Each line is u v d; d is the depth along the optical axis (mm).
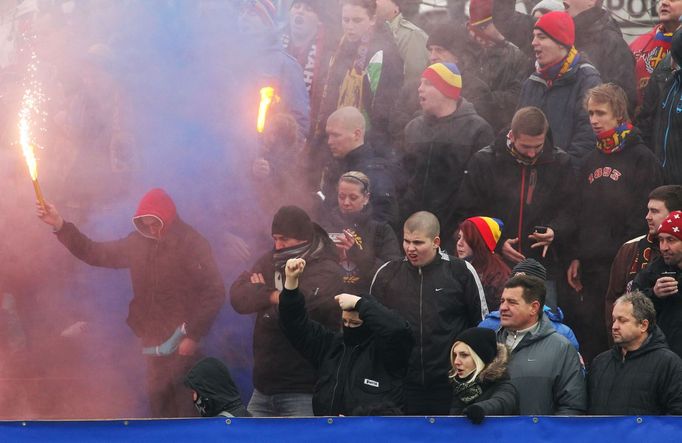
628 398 18797
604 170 23484
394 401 18812
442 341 21344
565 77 25172
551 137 23781
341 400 18938
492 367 18484
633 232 23281
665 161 24172
